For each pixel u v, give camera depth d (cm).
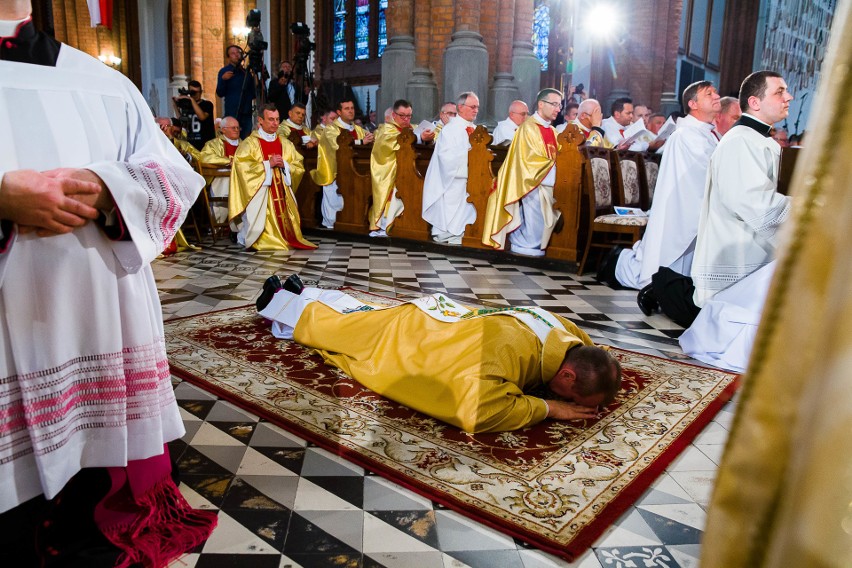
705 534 46
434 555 190
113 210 155
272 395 304
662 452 255
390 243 845
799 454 37
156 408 176
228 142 923
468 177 746
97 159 162
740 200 399
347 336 338
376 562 186
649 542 198
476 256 747
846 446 32
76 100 158
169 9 2161
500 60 1128
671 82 1866
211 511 209
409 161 814
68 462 160
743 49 2372
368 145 868
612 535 201
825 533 32
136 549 178
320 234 937
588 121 823
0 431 149
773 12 2247
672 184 510
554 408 274
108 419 167
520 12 1152
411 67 1131
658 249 520
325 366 344
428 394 280
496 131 885
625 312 496
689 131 506
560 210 673
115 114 169
